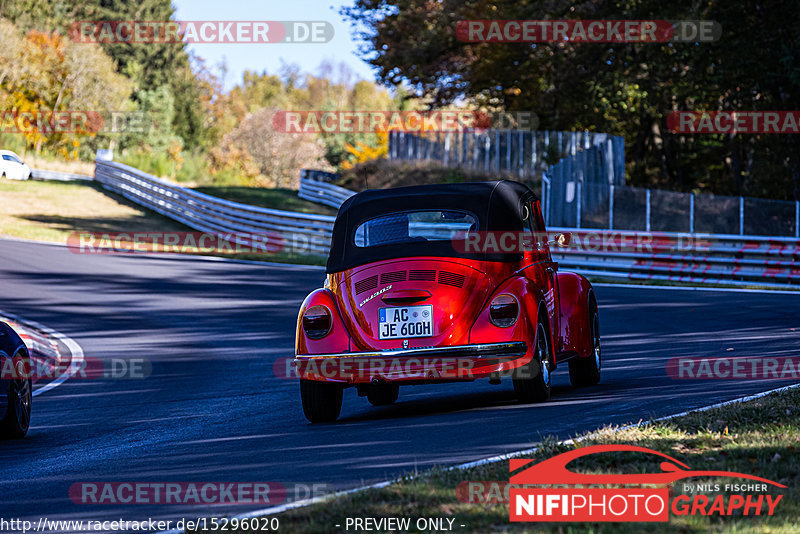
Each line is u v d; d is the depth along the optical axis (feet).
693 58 422.00
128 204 570.05
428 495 61.82
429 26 569.23
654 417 89.40
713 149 634.43
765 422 82.79
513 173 503.20
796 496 58.85
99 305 264.93
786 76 383.45
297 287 295.69
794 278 286.66
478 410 104.58
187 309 256.11
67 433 114.42
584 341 120.47
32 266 338.54
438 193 110.11
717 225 347.77
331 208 563.48
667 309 221.66
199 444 97.40
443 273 103.81
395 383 103.50
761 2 400.26
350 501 61.46
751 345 151.23
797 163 444.14
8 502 73.87
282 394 136.36
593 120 587.68
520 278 105.29
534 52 537.24
